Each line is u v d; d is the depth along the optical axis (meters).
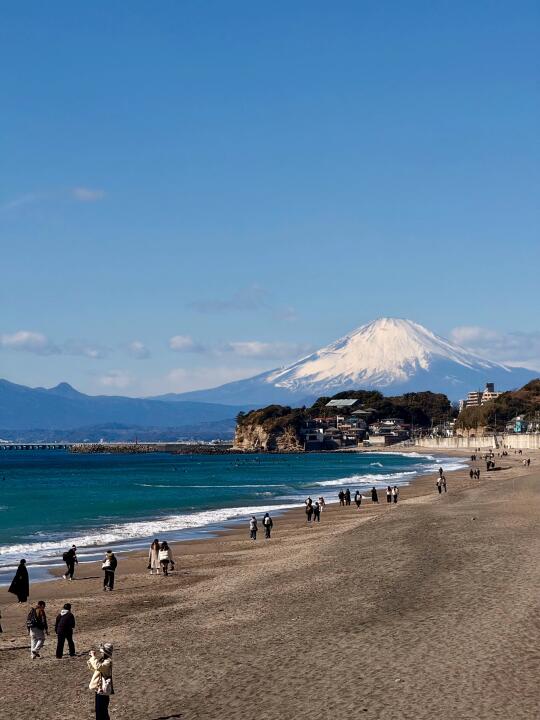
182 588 44.69
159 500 118.25
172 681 25.67
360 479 169.38
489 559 44.12
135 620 35.72
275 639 29.97
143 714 22.94
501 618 30.31
